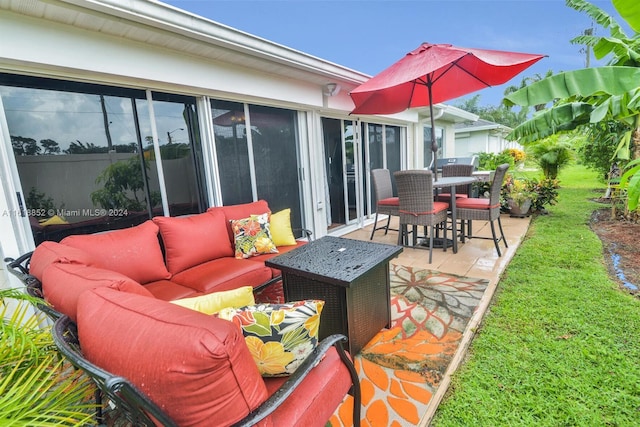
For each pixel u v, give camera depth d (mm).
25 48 2049
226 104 3482
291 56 3279
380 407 1552
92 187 2576
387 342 2080
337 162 5230
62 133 2414
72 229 2488
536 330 2092
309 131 4457
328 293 1915
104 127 2619
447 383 1694
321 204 4762
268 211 3250
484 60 2824
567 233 4348
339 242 2568
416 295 2721
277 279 2732
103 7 2010
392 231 5301
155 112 2918
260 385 888
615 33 4332
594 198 7270
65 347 896
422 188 3428
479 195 6391
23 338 1163
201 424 756
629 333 1990
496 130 14453
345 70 3998
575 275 2914
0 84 2143
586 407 1467
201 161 3287
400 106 4523
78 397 1138
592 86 2730
